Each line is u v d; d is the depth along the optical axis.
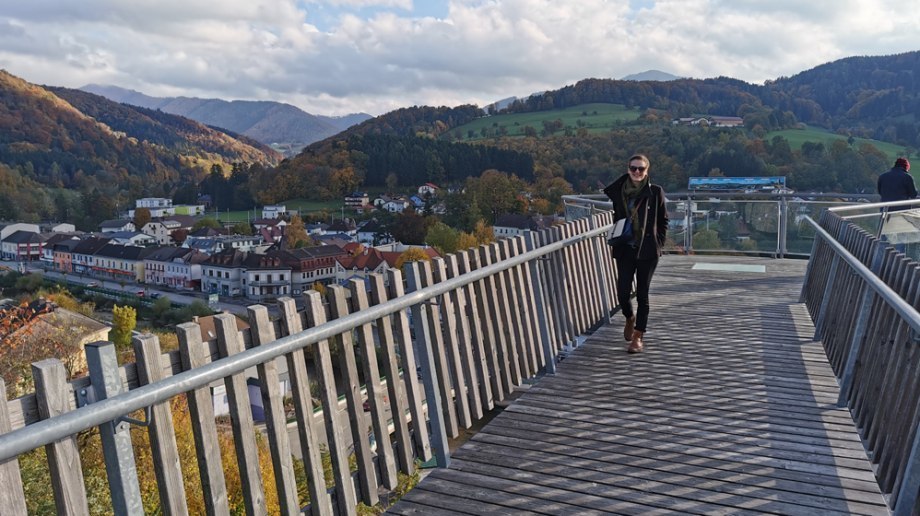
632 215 5.95
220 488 2.51
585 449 4.09
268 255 122.75
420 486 3.65
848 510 3.33
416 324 3.84
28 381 11.54
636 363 5.81
